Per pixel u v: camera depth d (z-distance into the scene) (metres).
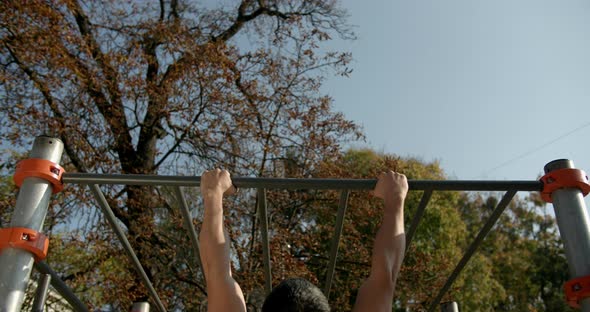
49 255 8.44
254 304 7.95
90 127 8.96
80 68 8.70
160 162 9.77
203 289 9.21
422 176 17.91
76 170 8.91
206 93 9.16
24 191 2.25
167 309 8.49
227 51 9.38
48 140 2.35
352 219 9.89
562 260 23.27
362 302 1.80
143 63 9.07
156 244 9.27
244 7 11.34
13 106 8.31
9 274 2.10
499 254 22.59
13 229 2.15
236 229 8.51
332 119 9.43
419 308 9.62
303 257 9.52
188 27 10.13
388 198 2.09
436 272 10.19
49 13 8.11
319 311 1.38
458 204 23.03
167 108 9.10
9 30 8.23
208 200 2.08
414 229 2.30
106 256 8.44
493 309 20.17
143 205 8.87
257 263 8.34
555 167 2.27
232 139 9.29
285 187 2.23
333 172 9.25
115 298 8.16
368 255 9.48
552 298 22.72
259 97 9.31
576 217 2.19
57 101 8.73
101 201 2.38
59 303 8.22
